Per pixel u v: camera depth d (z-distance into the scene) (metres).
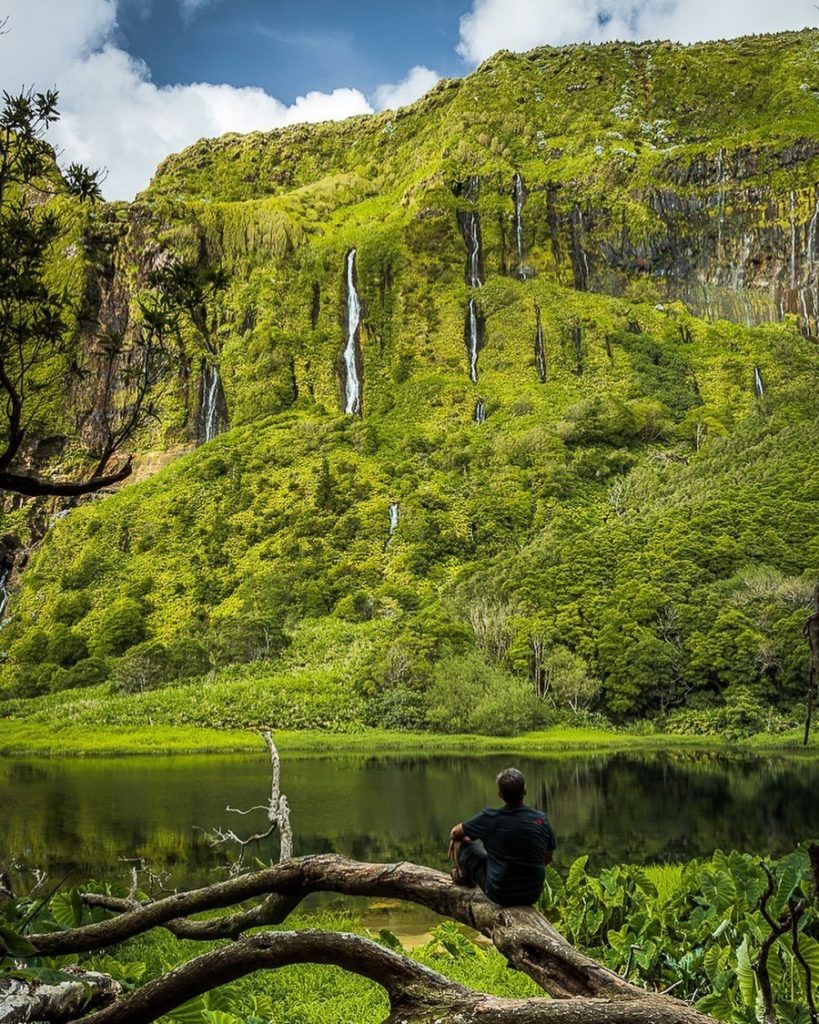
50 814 35.59
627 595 86.56
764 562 93.62
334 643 97.62
